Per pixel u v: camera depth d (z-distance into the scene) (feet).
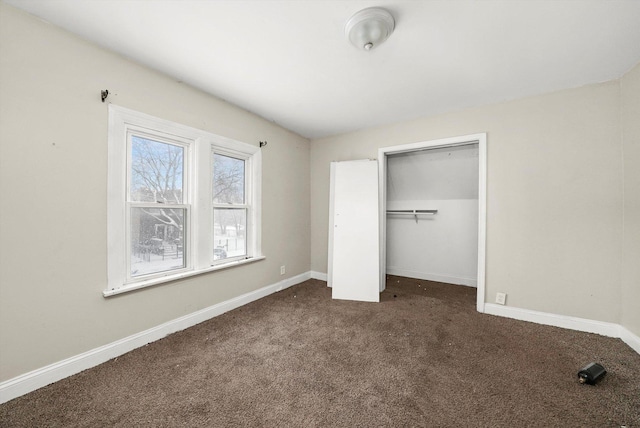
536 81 7.03
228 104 8.54
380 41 5.15
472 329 7.34
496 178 8.33
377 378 5.18
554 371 5.37
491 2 4.36
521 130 7.97
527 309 7.93
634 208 6.30
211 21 4.85
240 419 4.15
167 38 5.36
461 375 5.26
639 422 4.06
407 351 6.19
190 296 7.52
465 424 4.04
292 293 10.55
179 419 4.13
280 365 5.61
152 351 6.11
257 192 9.72
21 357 4.62
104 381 5.01
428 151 11.49
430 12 4.60
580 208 7.20
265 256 10.13
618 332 6.73
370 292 9.86
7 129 4.46
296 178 11.82
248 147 9.27
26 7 4.53
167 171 7.11
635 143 6.24
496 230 8.34
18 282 4.59
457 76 6.82
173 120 6.98
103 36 5.31
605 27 4.91
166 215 7.09
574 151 7.27
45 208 4.88
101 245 5.66
